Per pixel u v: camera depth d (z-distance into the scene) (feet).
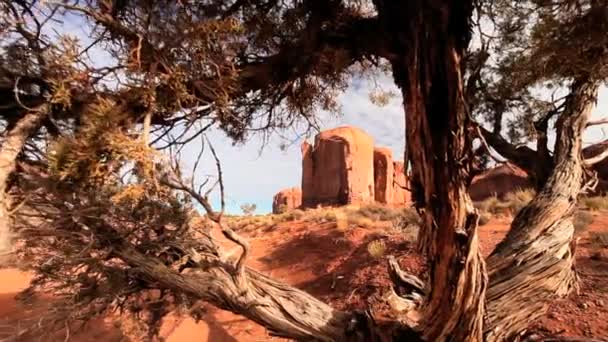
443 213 10.61
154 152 8.89
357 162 160.76
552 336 16.72
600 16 9.18
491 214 51.67
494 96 17.74
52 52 8.71
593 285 21.22
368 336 13.43
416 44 10.46
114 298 13.44
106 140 8.09
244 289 12.84
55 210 10.84
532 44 12.54
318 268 41.01
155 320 19.12
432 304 11.69
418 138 10.94
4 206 8.56
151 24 9.32
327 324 13.60
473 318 10.94
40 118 9.06
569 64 11.57
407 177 12.86
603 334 16.57
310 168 170.60
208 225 14.67
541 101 18.35
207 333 28.22
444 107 10.27
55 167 8.00
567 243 13.65
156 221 11.71
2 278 40.73
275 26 13.08
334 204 158.51
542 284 12.42
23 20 8.76
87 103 9.16
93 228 11.55
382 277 31.53
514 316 12.07
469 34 10.42
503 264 13.16
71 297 13.48
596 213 43.47
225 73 11.09
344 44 13.29
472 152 10.42
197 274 12.78
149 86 9.21
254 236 65.98
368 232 45.83
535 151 18.11
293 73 13.89
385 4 12.07
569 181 15.60
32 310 16.22
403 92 12.51
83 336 23.94
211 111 11.75
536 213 14.62
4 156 8.55
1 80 9.18
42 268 11.96
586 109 17.30
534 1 11.32
